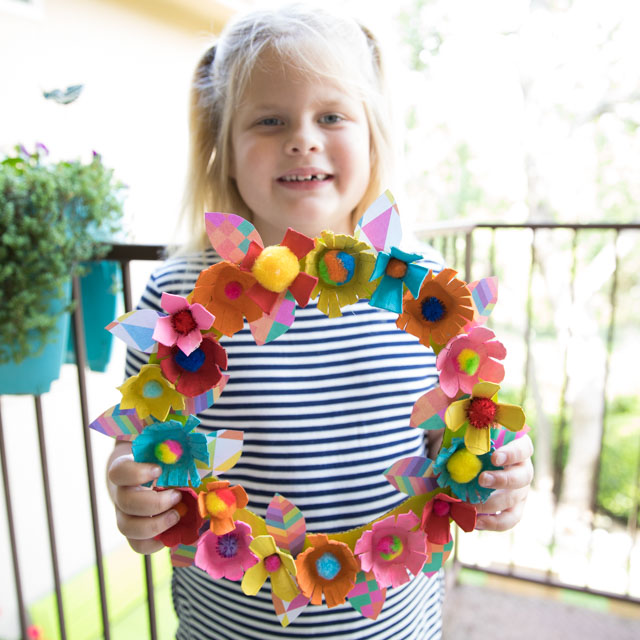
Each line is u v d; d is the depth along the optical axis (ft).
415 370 2.48
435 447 2.68
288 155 2.39
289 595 1.83
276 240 2.77
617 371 15.26
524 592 5.12
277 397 2.33
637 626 4.66
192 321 1.63
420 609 2.49
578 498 15.02
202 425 2.41
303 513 2.28
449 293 1.75
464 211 16.83
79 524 7.48
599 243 14.84
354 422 2.35
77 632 6.02
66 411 7.30
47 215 2.94
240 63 2.49
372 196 2.84
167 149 9.23
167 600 6.75
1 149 4.66
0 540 6.42
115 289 3.51
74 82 7.22
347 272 1.75
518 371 14.82
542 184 15.53
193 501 1.80
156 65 8.85
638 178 14.78
